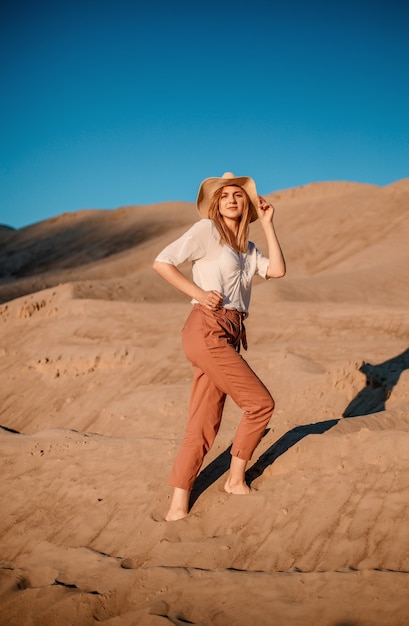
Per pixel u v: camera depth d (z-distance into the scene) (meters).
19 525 4.32
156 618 2.78
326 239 43.50
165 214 75.19
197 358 3.65
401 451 3.61
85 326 17.20
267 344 13.22
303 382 9.20
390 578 2.71
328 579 2.82
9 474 5.08
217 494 3.88
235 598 2.85
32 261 65.75
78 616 3.01
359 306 15.70
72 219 78.19
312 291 23.30
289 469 3.98
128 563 3.49
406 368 8.35
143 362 13.66
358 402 7.64
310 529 3.29
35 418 13.19
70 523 4.14
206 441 3.80
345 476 3.62
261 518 3.52
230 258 3.67
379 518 3.17
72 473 4.82
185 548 3.44
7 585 3.52
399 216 43.06
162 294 27.50
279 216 52.75
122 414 10.61
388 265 28.64
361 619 2.51
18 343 18.11
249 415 3.72
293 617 2.62
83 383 13.74
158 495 4.14
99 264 56.44
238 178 3.75
